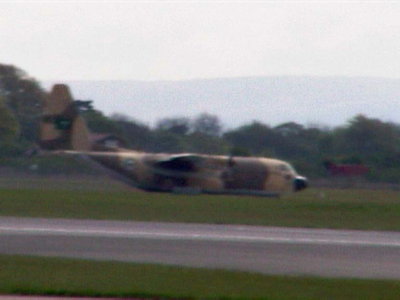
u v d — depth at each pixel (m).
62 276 61.00
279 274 67.12
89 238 89.06
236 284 59.59
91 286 56.81
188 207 138.38
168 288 56.94
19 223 104.12
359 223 124.38
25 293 53.88
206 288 57.41
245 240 92.44
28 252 76.69
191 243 87.50
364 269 72.81
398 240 100.06
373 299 54.88
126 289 56.00
